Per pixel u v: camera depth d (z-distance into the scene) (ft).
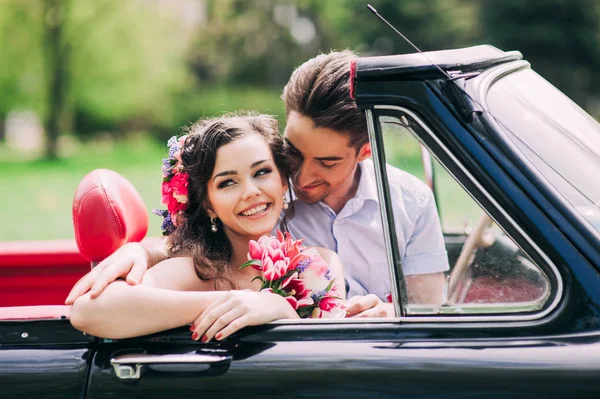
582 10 77.77
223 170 6.55
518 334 5.20
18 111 91.15
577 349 5.03
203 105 101.91
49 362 5.52
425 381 5.11
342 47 95.50
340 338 5.37
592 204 5.28
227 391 5.26
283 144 7.00
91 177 6.71
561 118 5.83
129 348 5.57
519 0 78.69
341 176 7.42
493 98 5.54
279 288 6.09
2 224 39.70
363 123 7.01
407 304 5.54
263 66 115.65
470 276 5.52
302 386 5.21
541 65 79.56
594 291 5.07
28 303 9.44
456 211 5.59
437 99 5.34
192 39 111.55
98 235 6.47
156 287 6.01
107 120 95.81
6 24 85.61
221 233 6.89
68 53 88.99
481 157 5.25
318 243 8.00
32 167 73.00
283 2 114.01
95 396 5.38
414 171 5.77
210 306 5.56
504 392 5.00
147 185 51.98
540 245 5.16
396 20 89.86
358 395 5.14
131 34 92.58
